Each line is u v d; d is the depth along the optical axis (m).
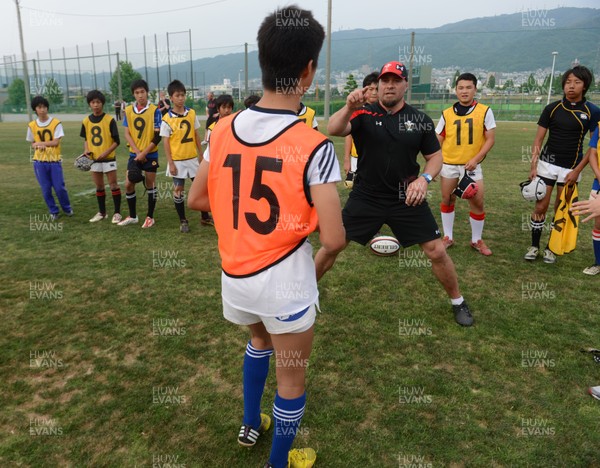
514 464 2.13
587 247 5.34
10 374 2.84
